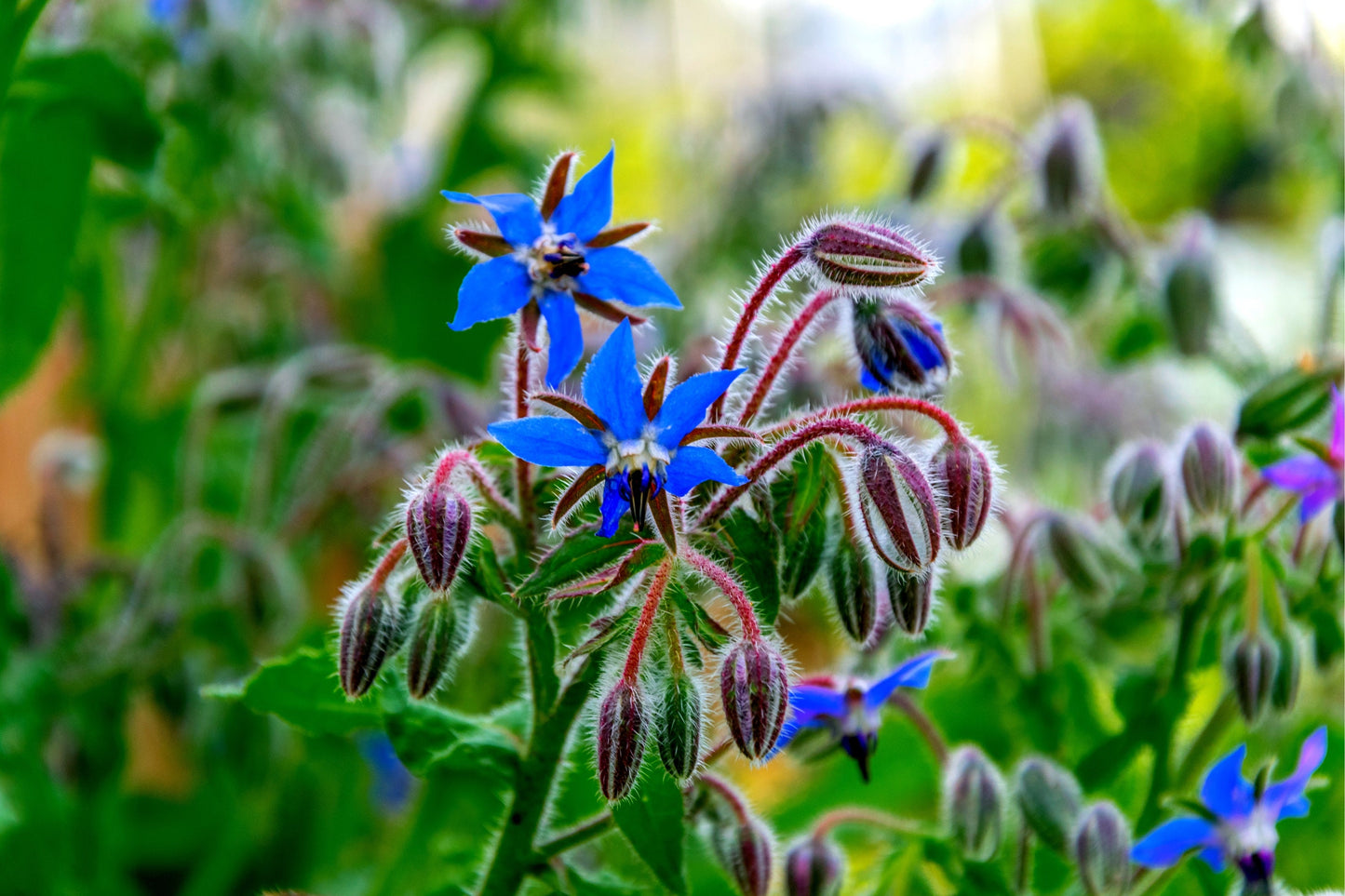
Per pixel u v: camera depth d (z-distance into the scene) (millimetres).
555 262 308
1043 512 374
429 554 299
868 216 344
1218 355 442
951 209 560
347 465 440
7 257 401
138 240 583
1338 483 347
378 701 326
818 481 306
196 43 467
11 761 404
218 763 442
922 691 422
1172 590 368
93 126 399
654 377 296
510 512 314
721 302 614
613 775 294
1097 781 369
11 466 549
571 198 311
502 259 309
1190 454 355
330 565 585
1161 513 367
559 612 328
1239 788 338
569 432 295
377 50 551
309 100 526
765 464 301
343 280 627
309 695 328
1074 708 394
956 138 476
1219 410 617
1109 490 375
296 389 441
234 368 592
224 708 427
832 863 343
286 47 515
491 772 319
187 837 496
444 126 712
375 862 477
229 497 536
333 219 606
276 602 406
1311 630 373
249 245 567
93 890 420
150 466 509
